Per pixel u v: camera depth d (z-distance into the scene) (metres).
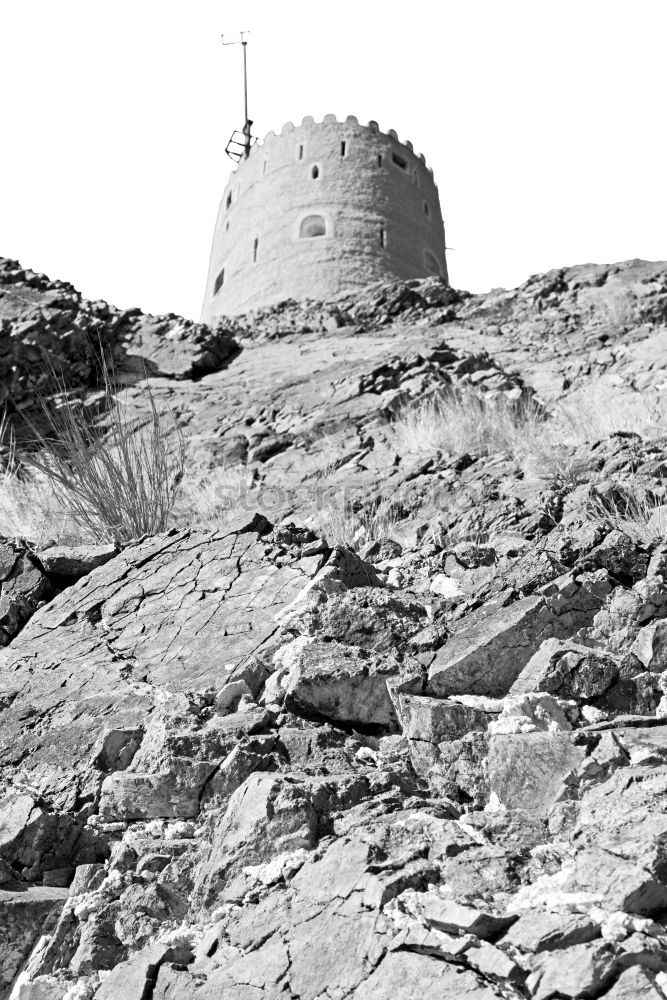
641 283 22.27
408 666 3.54
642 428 8.81
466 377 13.82
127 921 2.77
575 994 1.99
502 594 3.87
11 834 3.18
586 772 2.79
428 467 8.52
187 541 5.06
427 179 46.69
